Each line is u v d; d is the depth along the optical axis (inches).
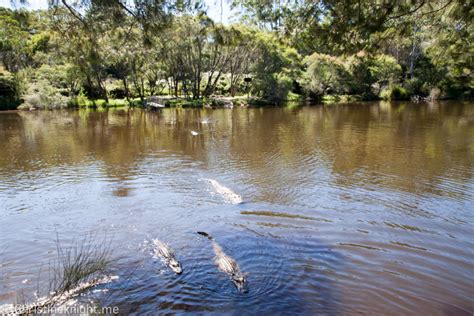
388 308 220.1
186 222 348.8
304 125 1038.4
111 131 941.8
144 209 382.6
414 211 376.5
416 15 304.7
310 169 541.6
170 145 743.7
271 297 229.0
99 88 1900.8
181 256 281.4
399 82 2176.4
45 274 255.3
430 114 1295.5
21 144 756.0
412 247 298.0
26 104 1552.7
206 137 841.5
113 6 272.5
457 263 273.1
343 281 248.2
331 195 425.1
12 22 309.7
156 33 296.0
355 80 2069.4
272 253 286.7
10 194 435.2
